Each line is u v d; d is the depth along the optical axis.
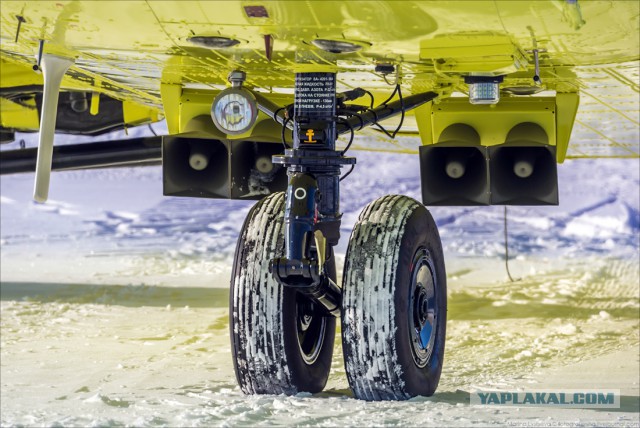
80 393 19.05
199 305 31.03
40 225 53.81
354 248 17.64
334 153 18.02
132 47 18.83
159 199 63.41
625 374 21.11
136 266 39.84
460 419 16.47
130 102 27.86
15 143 82.50
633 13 16.00
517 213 56.06
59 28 17.89
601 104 23.36
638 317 29.00
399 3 15.46
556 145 21.88
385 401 17.73
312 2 15.56
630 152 29.25
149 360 22.66
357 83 21.47
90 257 42.50
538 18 16.09
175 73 20.83
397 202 18.34
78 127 29.25
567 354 23.41
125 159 29.05
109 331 26.50
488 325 27.50
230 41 17.77
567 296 32.91
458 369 21.67
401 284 17.39
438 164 20.72
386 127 27.53
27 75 26.38
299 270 16.98
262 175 21.02
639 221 53.56
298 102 18.42
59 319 28.08
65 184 68.06
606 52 18.34
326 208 17.81
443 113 22.00
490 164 20.41
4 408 17.55
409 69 19.50
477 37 17.09
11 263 40.53
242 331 17.98
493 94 19.73
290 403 17.56
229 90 18.41
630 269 39.38
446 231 50.41
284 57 18.47
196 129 21.77
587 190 62.66
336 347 24.23
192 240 48.38
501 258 42.09
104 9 16.62
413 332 17.97
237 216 57.47
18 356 22.86
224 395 18.61
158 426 15.96
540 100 22.03
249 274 17.98
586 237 49.03
